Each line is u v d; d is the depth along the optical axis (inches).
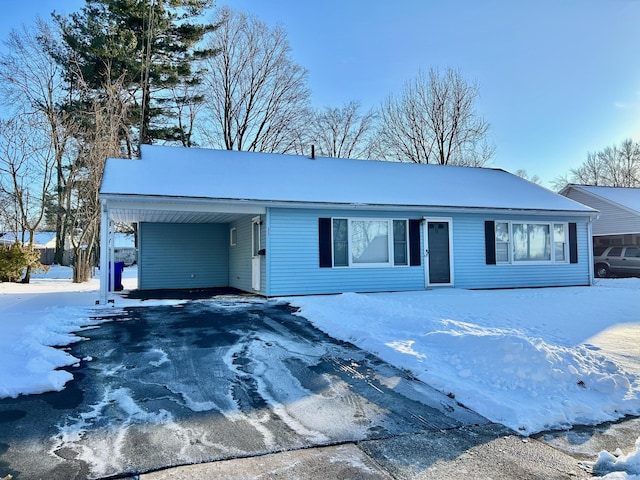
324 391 167.5
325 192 459.2
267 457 114.5
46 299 413.4
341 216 453.7
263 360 207.0
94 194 706.8
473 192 548.4
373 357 214.1
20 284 617.6
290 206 424.5
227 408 148.6
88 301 395.5
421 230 486.6
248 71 1122.7
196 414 142.9
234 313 327.9
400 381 179.8
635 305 369.4
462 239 505.4
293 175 504.7
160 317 310.0
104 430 129.3
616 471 108.3
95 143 731.4
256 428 132.9
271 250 426.0
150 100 984.3
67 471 105.1
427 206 472.1
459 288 496.7
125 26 938.1
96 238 841.5
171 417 139.9
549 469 111.6
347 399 159.5
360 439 127.0
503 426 138.7
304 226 438.9
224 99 1115.9
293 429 132.8
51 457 112.1
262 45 1120.8
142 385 170.1
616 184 1717.5
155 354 213.6
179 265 553.3
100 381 174.1
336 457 115.3
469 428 136.7
